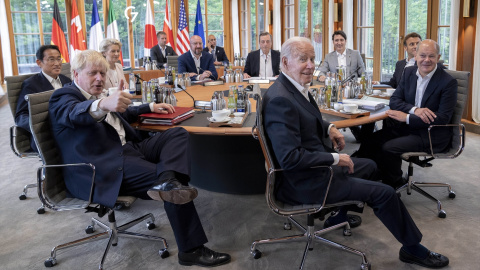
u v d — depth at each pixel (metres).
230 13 10.32
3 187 3.76
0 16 8.70
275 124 2.13
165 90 3.55
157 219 3.04
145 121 2.86
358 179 2.27
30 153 3.18
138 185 2.38
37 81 3.49
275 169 2.15
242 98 3.20
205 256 2.40
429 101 3.08
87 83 2.42
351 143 4.76
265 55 5.87
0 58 8.96
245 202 3.28
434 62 3.05
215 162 3.41
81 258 2.53
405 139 3.12
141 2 9.70
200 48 5.86
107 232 2.58
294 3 8.16
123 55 9.80
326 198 2.18
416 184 3.25
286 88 2.23
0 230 2.92
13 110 3.24
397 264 2.38
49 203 2.29
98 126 2.37
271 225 2.89
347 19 6.80
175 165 2.37
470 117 5.19
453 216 2.94
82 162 2.34
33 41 9.09
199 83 5.10
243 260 2.46
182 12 9.46
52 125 2.36
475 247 2.52
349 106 2.97
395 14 5.94
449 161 4.10
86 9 9.27
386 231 2.76
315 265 2.39
